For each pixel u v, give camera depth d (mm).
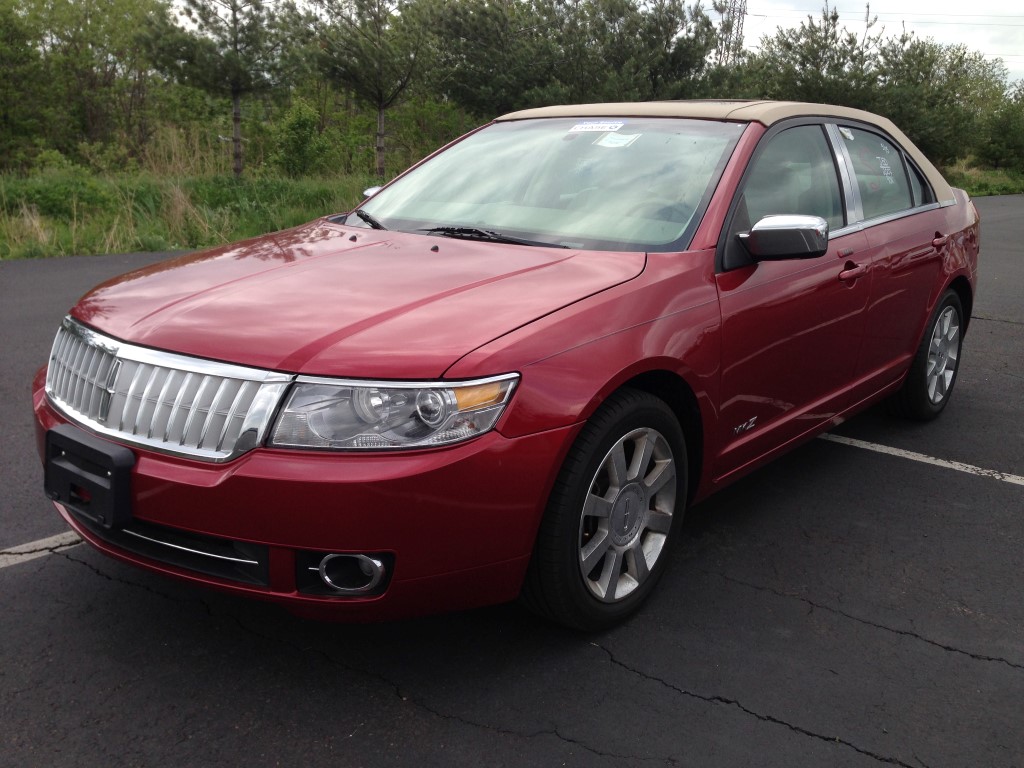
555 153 3848
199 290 2848
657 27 23922
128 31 35781
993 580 3439
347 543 2318
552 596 2729
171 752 2342
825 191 4031
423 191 3938
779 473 4469
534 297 2744
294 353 2398
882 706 2641
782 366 3582
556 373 2557
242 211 15938
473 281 2848
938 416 5410
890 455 4746
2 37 35031
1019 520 3990
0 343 6617
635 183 3535
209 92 19922
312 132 26141
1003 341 7555
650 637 2957
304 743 2395
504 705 2578
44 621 2914
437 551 2412
